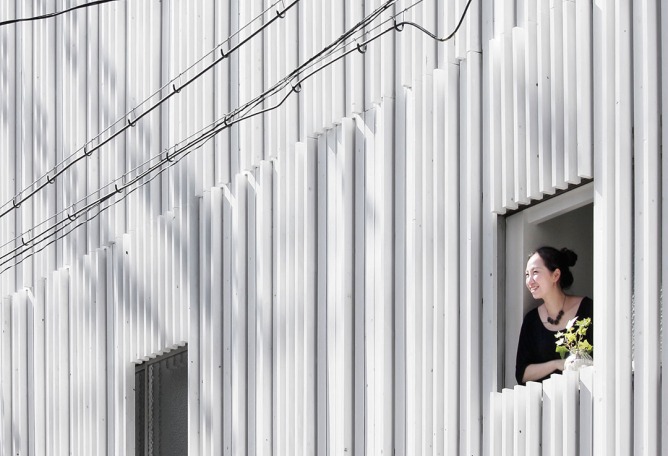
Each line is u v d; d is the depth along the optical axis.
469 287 12.35
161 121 16.45
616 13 11.31
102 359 17.14
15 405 18.69
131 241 16.73
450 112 12.66
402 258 13.06
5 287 18.95
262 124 14.96
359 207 13.62
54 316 18.09
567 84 11.61
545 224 12.21
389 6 12.66
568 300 11.77
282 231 14.54
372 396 13.27
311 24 14.34
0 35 19.23
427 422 12.66
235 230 15.11
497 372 12.18
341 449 13.57
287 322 14.37
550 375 11.73
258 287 14.78
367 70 13.63
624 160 11.17
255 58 15.03
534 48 11.95
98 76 17.61
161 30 16.58
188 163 15.85
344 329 13.60
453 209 12.58
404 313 13.01
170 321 16.06
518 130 12.00
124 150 17.06
